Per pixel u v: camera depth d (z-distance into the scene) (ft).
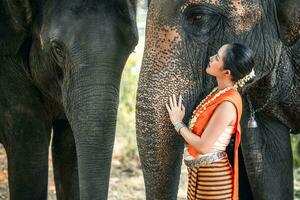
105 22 18.15
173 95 16.58
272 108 19.70
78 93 18.02
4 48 20.07
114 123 17.92
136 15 19.07
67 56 18.35
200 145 16.44
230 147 18.15
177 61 16.58
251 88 18.81
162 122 16.58
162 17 16.52
